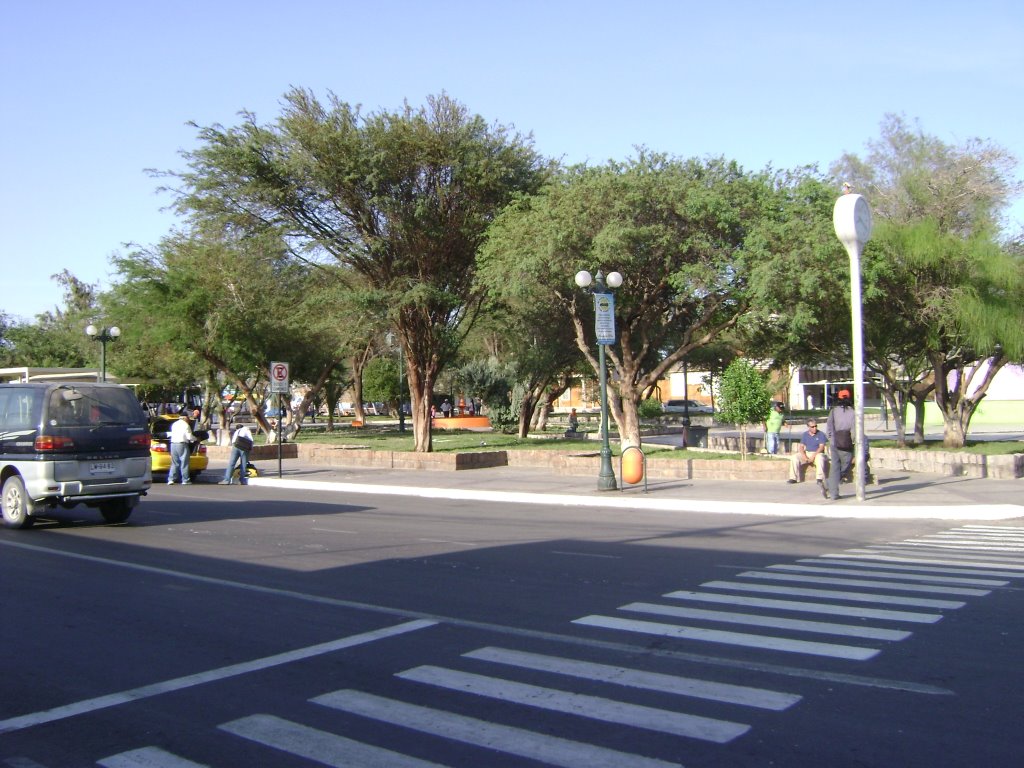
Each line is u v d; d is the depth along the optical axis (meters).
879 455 23.98
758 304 21.75
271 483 24.14
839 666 6.42
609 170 23.67
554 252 22.75
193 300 32.97
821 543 12.56
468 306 30.47
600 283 20.44
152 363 37.84
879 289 21.91
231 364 36.78
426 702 5.84
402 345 31.09
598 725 5.34
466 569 10.67
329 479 24.48
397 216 27.03
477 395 47.28
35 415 14.09
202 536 13.73
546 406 48.59
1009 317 22.08
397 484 22.78
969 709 5.48
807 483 20.33
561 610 8.40
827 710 5.51
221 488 23.34
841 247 21.09
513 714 5.57
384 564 11.08
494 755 4.93
